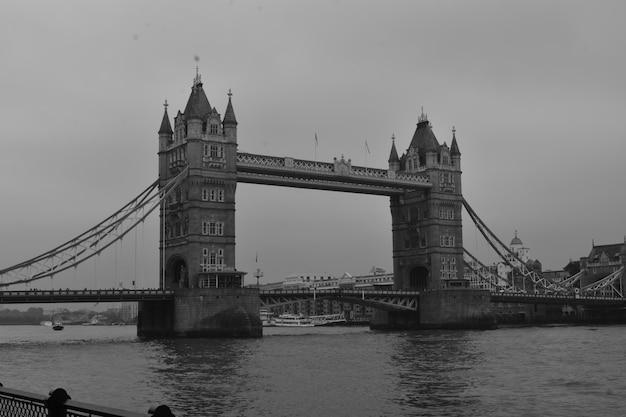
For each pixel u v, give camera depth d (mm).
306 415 42688
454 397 49406
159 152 145875
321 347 99875
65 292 120625
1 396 17719
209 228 136375
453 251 175125
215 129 139625
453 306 165000
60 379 61656
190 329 126812
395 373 64250
